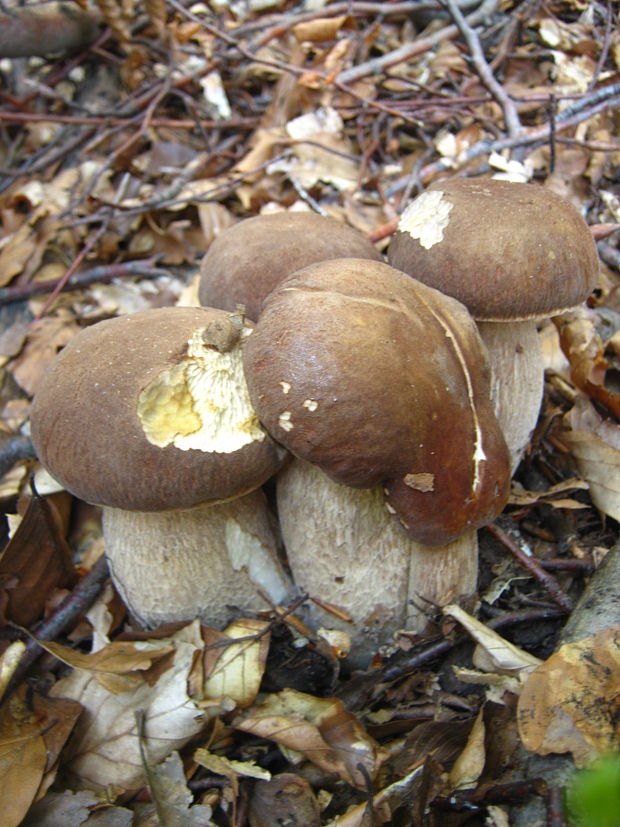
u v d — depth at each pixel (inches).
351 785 9.4
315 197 19.2
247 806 9.4
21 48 22.2
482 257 9.8
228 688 9.9
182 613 10.6
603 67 21.1
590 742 8.0
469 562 10.3
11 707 10.0
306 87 20.5
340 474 8.6
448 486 8.9
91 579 11.9
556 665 8.5
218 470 9.1
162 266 18.9
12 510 13.9
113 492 9.0
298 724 9.6
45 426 9.3
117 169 20.5
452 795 8.6
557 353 14.4
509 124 17.9
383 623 10.4
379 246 17.0
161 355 9.2
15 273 18.7
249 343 8.9
